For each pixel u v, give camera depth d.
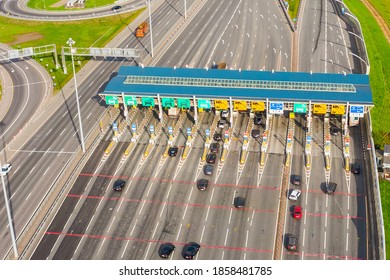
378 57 188.75
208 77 147.25
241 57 181.50
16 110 157.00
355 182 121.88
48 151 136.50
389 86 171.88
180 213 113.56
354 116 136.38
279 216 112.06
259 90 140.88
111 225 110.69
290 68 172.88
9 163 132.12
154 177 125.00
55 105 158.38
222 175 124.88
